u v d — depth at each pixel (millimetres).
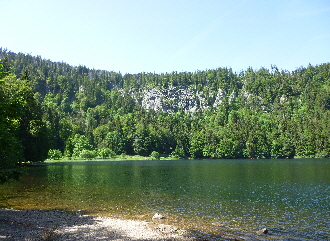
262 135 177375
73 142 157750
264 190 37375
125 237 16062
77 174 58188
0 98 43562
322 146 165500
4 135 20359
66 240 14961
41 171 64062
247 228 19281
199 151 179875
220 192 35531
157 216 21750
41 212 22406
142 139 181875
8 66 82250
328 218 22266
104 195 32125
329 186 40844
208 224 20188
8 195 30562
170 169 78875
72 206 25641
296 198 31266
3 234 15445
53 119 155125
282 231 18625
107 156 164875
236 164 106062
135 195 32594
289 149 168750
